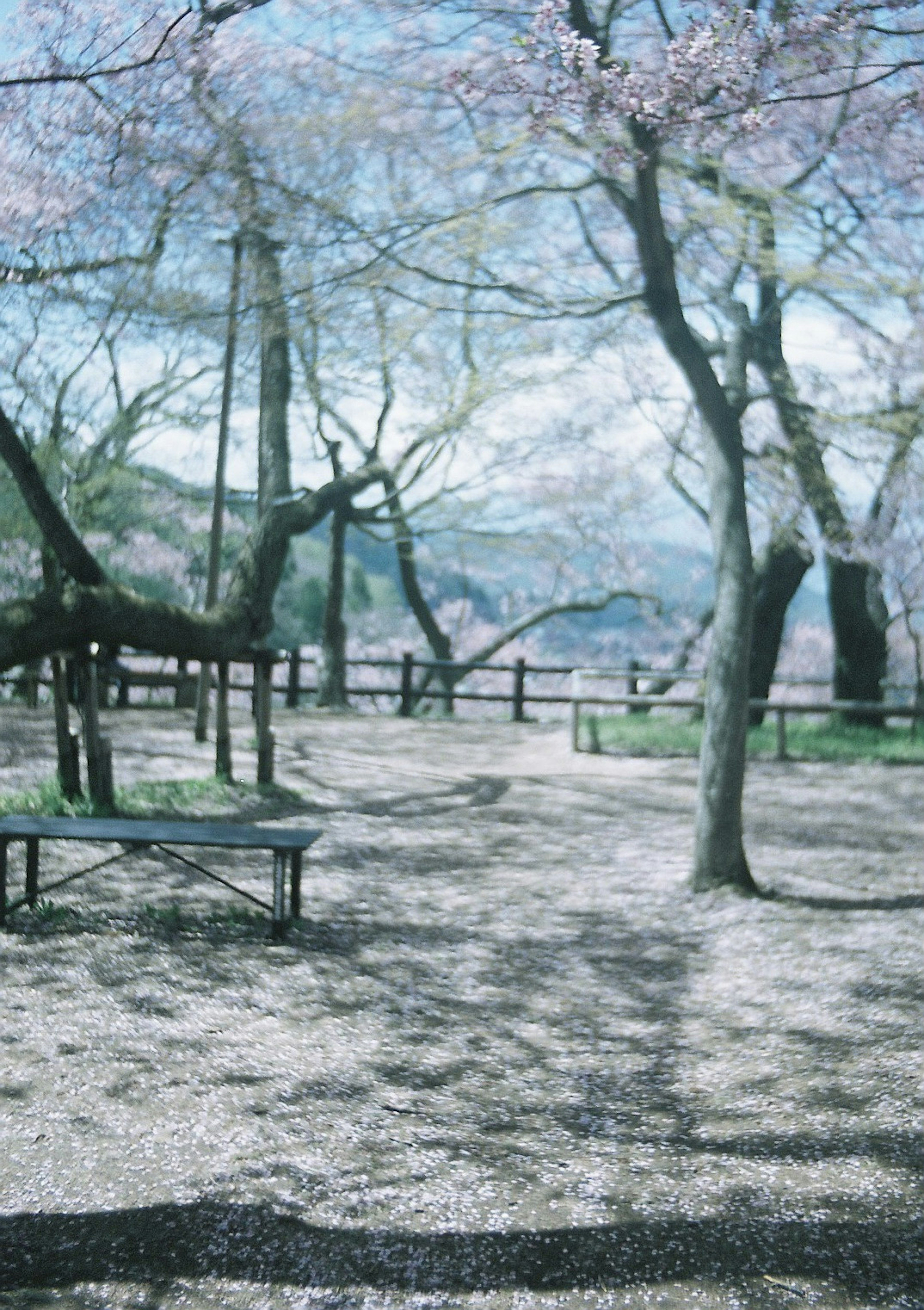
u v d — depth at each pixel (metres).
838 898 8.02
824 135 9.01
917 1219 3.85
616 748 14.99
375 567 38.62
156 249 9.49
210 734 15.46
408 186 9.03
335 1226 3.78
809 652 28.30
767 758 14.60
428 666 20.25
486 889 8.16
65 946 6.56
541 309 8.03
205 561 23.98
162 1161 4.18
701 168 8.99
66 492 15.77
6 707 17.56
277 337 11.48
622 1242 3.72
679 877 8.48
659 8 7.77
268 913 7.32
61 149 8.60
